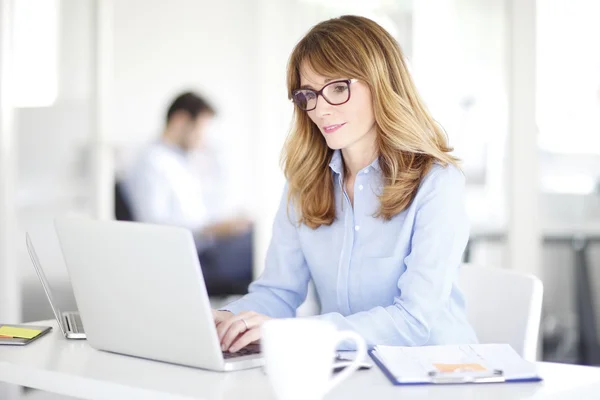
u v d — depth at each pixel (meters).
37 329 1.69
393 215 1.77
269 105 4.80
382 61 1.77
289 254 1.94
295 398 1.03
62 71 3.89
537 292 1.80
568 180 3.30
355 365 1.07
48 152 3.83
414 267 1.67
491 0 3.44
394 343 1.57
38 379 1.36
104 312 1.45
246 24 4.80
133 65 4.32
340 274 1.82
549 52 3.30
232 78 4.82
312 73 1.77
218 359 1.32
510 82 3.38
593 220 3.27
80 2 3.99
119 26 4.21
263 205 4.86
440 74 3.63
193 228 4.68
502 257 3.41
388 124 1.76
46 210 3.81
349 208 1.84
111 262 1.38
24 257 3.69
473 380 1.26
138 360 1.43
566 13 3.26
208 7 4.71
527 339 1.77
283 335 1.02
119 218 4.26
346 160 1.87
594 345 3.28
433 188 1.74
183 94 4.60
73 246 1.44
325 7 4.46
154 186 4.44
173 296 1.32
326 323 1.05
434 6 3.66
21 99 3.67
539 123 3.33
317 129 1.88
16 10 3.63
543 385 1.25
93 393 1.29
